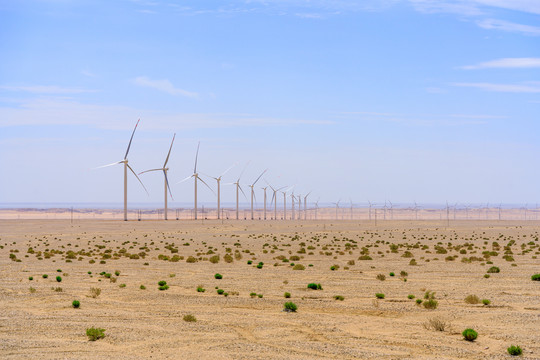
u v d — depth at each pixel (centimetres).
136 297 3806
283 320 3006
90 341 2500
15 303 3559
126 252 8188
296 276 5041
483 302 3509
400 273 5194
